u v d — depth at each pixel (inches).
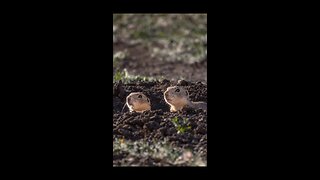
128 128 416.2
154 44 857.5
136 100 451.5
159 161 376.8
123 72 602.2
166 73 674.8
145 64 744.3
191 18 928.9
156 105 478.3
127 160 376.8
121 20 938.1
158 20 936.3
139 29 909.2
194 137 405.4
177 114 443.2
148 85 519.2
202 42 826.8
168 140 398.9
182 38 868.0
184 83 512.7
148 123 416.2
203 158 378.3
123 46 850.1
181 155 382.9
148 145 394.3
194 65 738.8
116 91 483.5
